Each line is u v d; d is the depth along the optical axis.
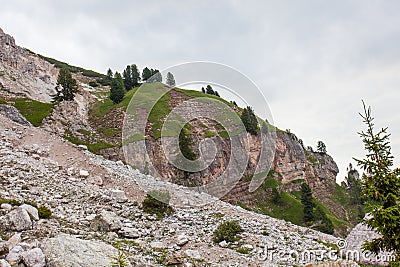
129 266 11.19
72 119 52.06
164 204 23.47
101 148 45.75
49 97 73.44
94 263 10.80
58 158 30.70
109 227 17.83
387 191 11.56
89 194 23.72
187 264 14.13
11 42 81.12
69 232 14.58
